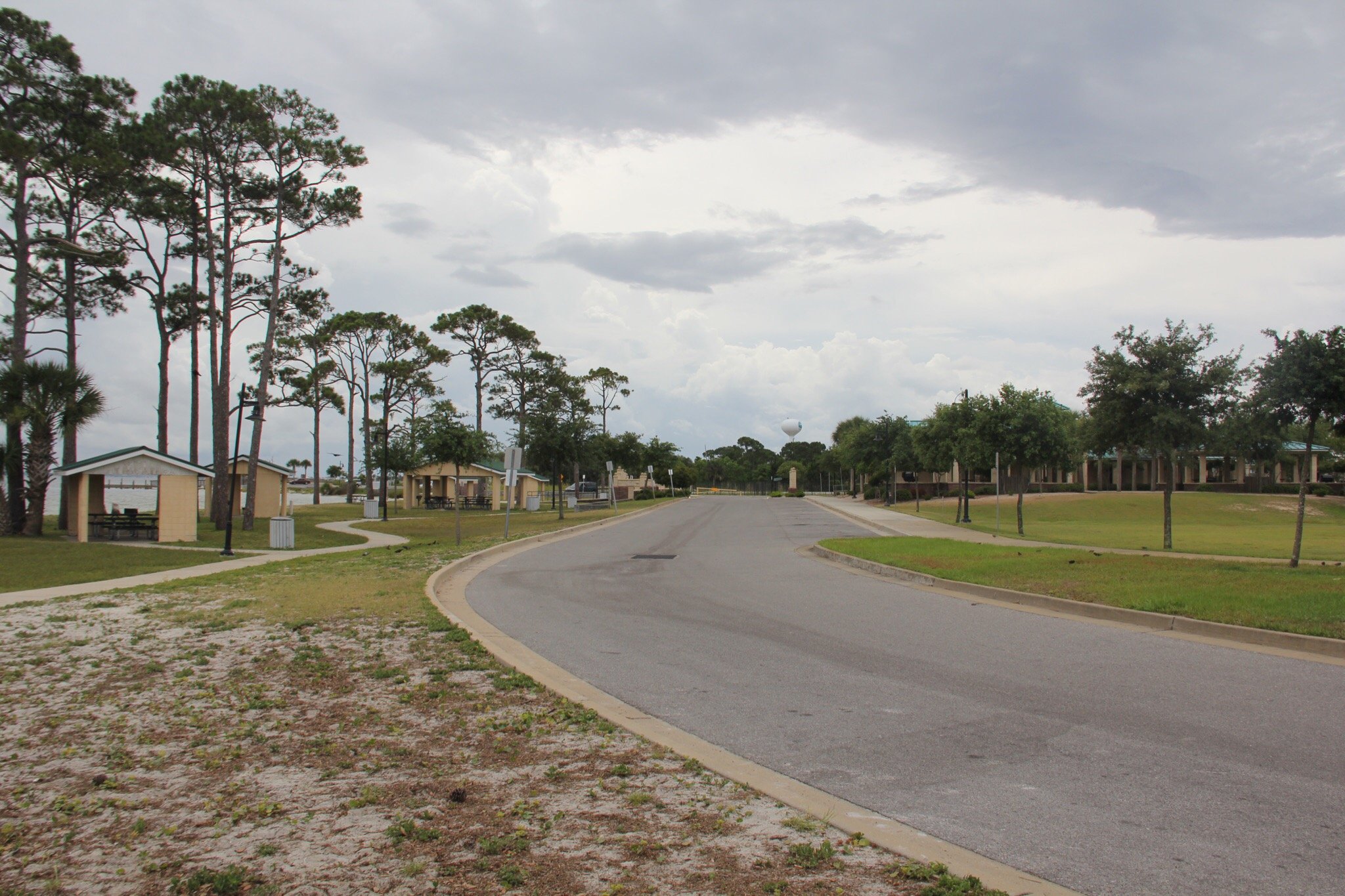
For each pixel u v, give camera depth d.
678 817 4.52
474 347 68.50
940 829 4.44
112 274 34.47
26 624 10.99
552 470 42.44
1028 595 12.51
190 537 27.30
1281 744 5.84
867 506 52.56
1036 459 27.84
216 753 5.63
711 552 21.81
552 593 13.86
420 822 4.46
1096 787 5.04
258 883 3.78
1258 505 45.16
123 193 31.33
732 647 9.34
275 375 53.53
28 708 6.82
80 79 28.00
